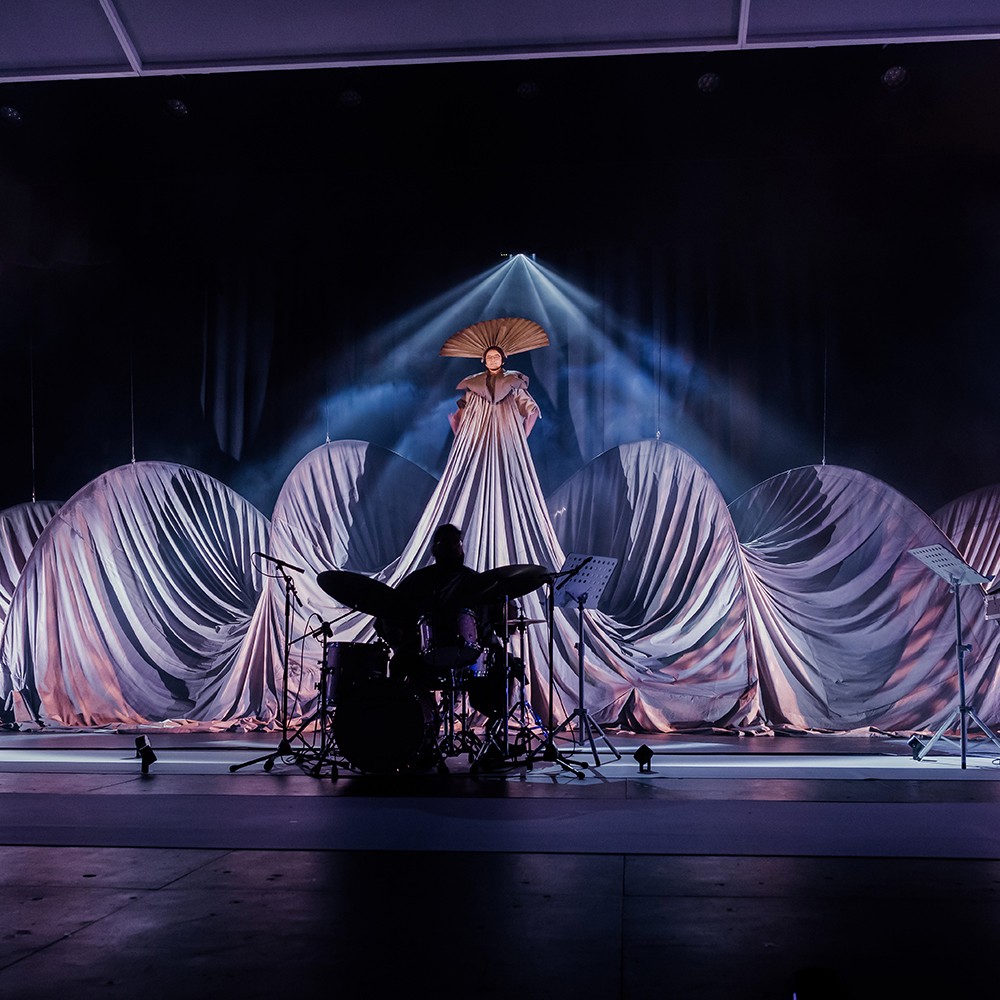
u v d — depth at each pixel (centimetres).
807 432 1062
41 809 506
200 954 278
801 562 1021
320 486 1075
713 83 905
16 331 1139
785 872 367
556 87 926
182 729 995
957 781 608
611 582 1027
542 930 298
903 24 555
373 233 1103
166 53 580
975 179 1008
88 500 1074
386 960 273
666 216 1048
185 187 1059
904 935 293
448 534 642
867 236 1063
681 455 1027
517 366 1099
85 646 1048
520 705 662
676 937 291
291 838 430
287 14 548
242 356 1128
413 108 948
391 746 615
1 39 568
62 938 292
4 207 1034
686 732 963
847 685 983
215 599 1073
